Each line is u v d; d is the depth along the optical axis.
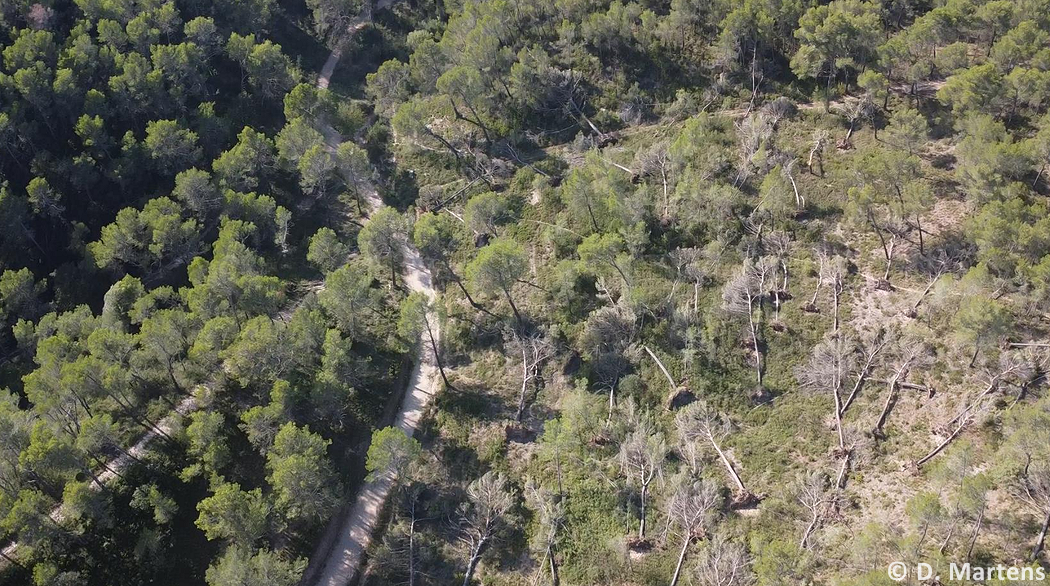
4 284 90.19
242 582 62.22
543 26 123.19
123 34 116.19
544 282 91.69
